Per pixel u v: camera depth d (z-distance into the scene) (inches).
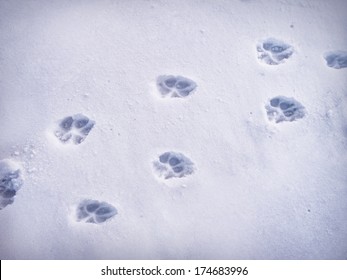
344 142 83.3
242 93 84.5
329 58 86.0
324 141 83.3
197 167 82.5
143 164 82.6
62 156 82.9
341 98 84.4
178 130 83.4
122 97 84.4
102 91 84.7
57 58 86.0
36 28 87.3
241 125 83.5
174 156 83.0
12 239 81.0
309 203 81.9
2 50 86.4
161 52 86.0
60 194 82.0
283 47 86.2
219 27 87.0
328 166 82.7
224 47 86.0
